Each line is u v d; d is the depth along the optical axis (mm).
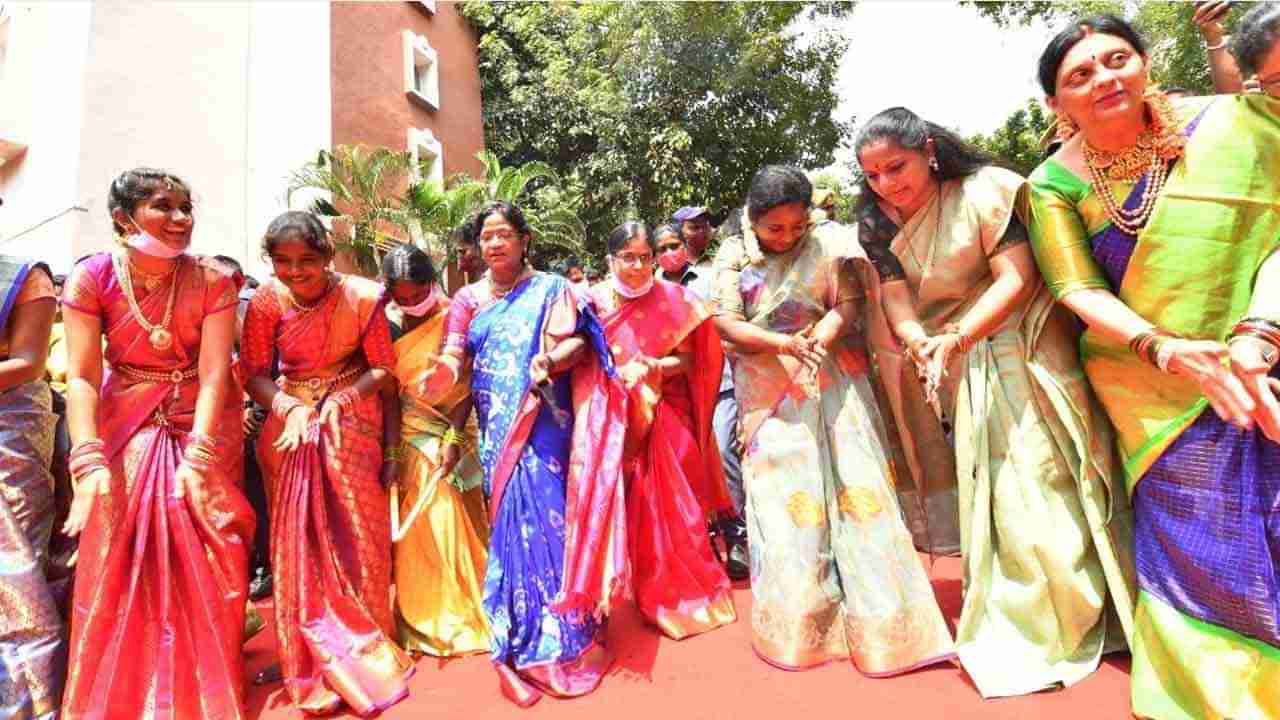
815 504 2799
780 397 2936
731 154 16047
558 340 3027
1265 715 1960
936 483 3029
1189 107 2215
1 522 2660
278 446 2885
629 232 3334
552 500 2920
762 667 2664
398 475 3434
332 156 10664
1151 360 2141
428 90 13945
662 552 3197
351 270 11180
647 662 2789
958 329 2500
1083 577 2410
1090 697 2264
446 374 3111
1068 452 2480
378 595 3002
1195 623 2115
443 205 11391
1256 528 2023
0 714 2457
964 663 2434
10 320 2783
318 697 2660
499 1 17234
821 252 2887
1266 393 1888
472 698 2625
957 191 2641
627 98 15719
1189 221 2148
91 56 10023
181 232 2705
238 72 11562
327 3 11523
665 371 3381
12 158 10164
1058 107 2359
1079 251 2373
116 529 2615
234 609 2695
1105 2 12438
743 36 15438
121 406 2758
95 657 2498
